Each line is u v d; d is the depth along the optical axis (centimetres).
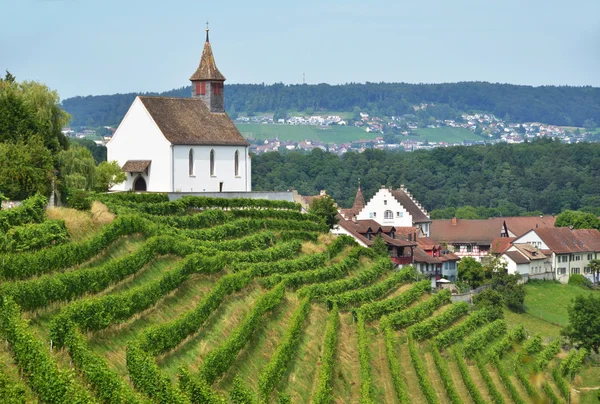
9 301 15250
